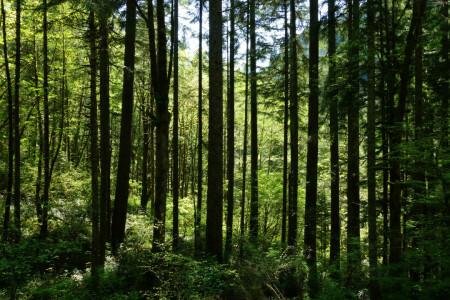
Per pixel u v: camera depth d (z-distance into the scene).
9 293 6.45
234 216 16.39
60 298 6.42
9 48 12.75
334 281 6.98
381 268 5.95
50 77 14.22
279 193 13.66
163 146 8.44
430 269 5.49
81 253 10.00
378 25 7.50
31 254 6.88
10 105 10.13
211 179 8.09
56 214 12.51
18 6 10.12
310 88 9.57
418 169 5.49
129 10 10.48
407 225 6.52
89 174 15.68
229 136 13.30
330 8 8.77
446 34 6.79
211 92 8.14
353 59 7.10
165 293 6.25
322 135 11.02
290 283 7.71
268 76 12.91
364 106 7.93
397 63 7.25
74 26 9.57
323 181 13.59
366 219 8.68
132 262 8.67
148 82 15.88
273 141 24.84
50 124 15.79
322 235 12.26
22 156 14.39
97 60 8.95
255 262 7.89
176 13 11.35
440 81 7.16
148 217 13.03
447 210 5.21
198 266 6.52
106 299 6.57
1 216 10.66
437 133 5.57
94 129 8.23
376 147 7.95
